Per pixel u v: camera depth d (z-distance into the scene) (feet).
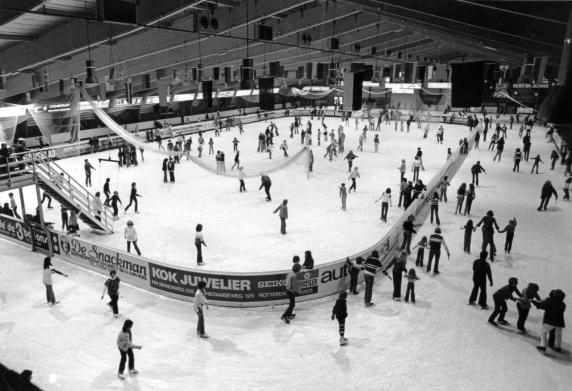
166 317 35.58
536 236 51.13
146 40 70.79
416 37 103.50
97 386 27.14
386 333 32.50
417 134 134.10
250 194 70.74
